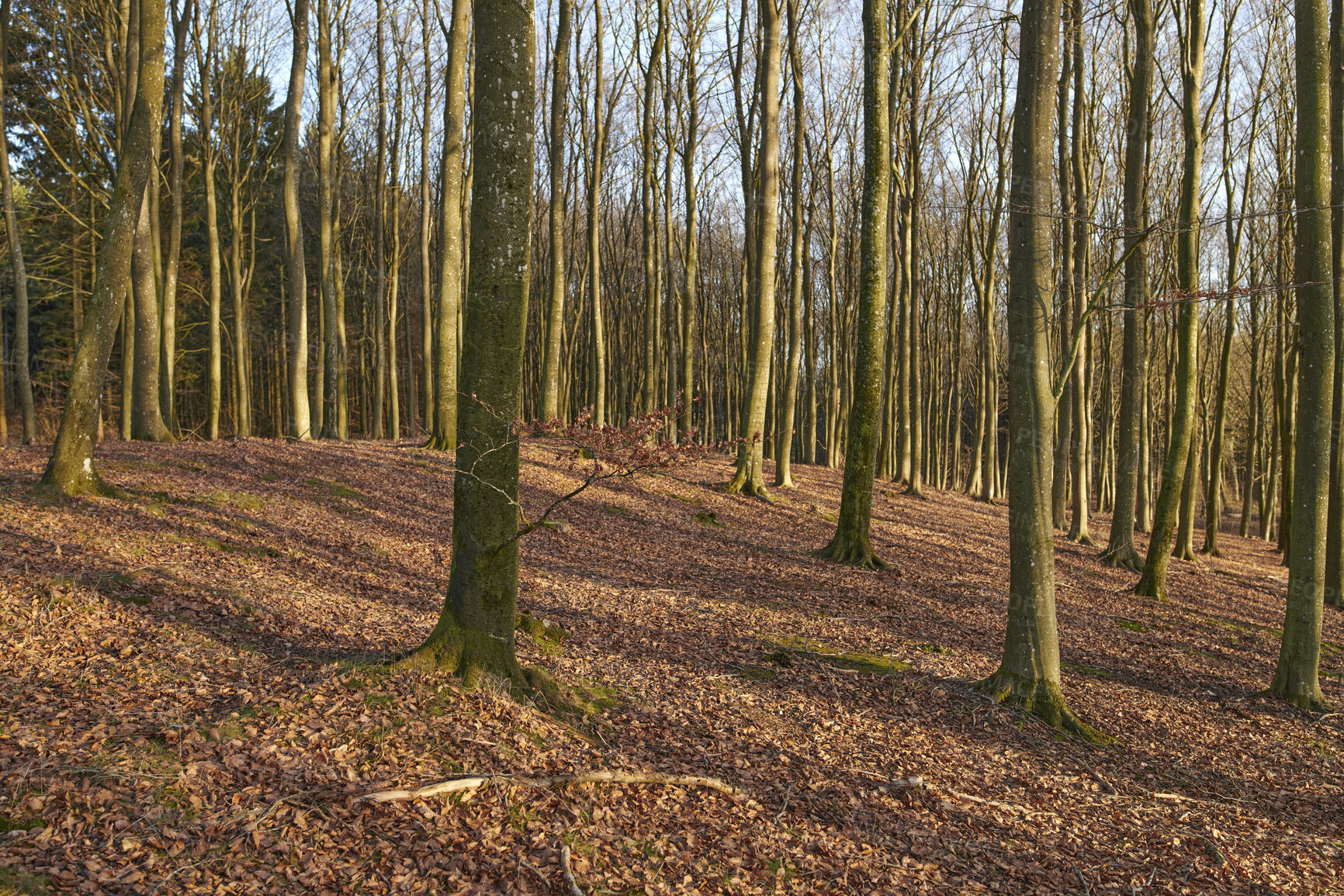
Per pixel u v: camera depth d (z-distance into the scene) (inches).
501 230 221.9
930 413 1309.1
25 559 298.0
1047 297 301.7
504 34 216.7
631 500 666.8
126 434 737.6
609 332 1569.9
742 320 1167.6
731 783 226.7
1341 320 550.9
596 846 183.2
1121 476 712.4
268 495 480.4
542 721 230.1
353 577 366.3
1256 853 233.8
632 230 1454.2
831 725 280.7
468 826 180.9
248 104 970.1
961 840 219.1
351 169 1295.5
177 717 203.6
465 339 229.5
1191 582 678.5
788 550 577.6
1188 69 523.2
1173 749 308.0
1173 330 1027.9
